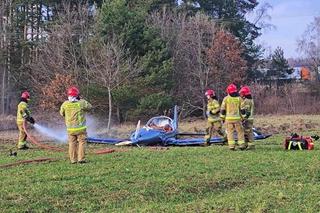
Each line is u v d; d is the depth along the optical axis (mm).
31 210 8906
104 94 34250
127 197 9773
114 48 32156
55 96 33688
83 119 13445
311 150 15930
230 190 10531
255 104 49938
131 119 36031
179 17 48062
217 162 13234
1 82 44125
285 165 12742
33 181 10977
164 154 15000
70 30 37844
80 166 12805
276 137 21828
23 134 17406
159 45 38000
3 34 44219
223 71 45125
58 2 46312
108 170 12133
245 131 16469
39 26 47031
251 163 13070
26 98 17547
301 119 36656
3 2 44906
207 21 47344
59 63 36406
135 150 16438
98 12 39812
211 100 18297
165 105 35812
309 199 9344
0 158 14734
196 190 10375
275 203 9086
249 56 57031
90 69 33562
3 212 8727
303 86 54938
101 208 9148
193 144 18406
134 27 37031
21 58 44844
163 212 8664
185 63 43875
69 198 9594
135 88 34875
